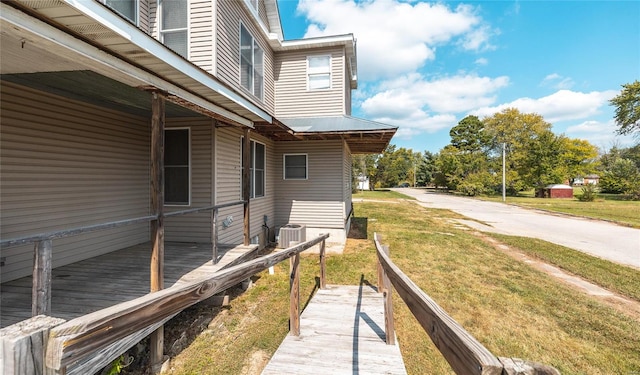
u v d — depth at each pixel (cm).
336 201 773
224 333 328
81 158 398
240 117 454
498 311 377
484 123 3192
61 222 370
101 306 251
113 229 451
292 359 244
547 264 589
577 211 1491
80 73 264
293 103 864
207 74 306
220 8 517
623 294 439
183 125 509
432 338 107
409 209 1593
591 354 289
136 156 495
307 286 458
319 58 855
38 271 171
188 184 509
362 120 773
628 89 2141
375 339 277
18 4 155
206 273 347
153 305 95
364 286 439
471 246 726
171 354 291
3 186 311
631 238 841
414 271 530
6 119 311
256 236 655
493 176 2691
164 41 500
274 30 801
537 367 64
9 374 58
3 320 223
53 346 63
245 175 494
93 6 171
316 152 783
